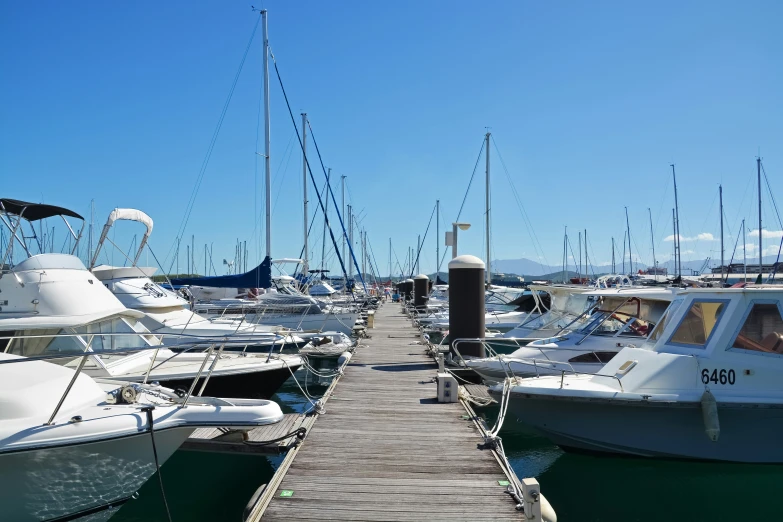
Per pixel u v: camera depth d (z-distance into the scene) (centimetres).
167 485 802
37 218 1212
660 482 789
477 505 539
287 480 595
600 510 711
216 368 1017
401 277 5988
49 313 973
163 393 720
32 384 597
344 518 511
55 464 562
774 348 766
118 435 573
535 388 803
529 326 1538
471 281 1276
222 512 708
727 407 737
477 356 1265
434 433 763
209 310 2138
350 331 2109
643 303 1125
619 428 786
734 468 770
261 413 638
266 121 2336
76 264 1087
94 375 909
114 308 1039
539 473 838
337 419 834
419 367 1280
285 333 1254
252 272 1997
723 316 785
